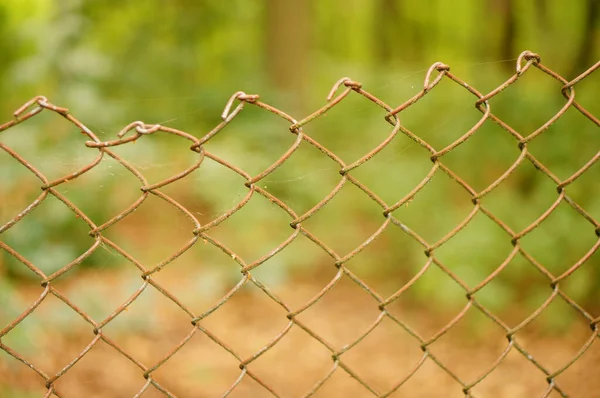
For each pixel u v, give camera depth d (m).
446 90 4.82
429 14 10.32
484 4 7.33
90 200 4.61
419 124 4.63
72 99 5.40
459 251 3.59
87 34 7.05
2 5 7.03
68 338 3.43
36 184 4.45
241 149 5.26
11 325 1.31
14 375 2.76
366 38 11.63
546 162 3.77
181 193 5.60
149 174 5.33
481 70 4.43
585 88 3.96
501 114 4.10
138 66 7.47
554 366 3.03
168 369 3.25
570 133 3.72
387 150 4.93
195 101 6.39
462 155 4.17
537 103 4.04
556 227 3.50
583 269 3.40
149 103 6.76
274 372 3.26
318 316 3.98
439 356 3.34
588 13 4.15
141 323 3.70
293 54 6.45
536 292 3.56
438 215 3.90
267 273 4.47
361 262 4.58
